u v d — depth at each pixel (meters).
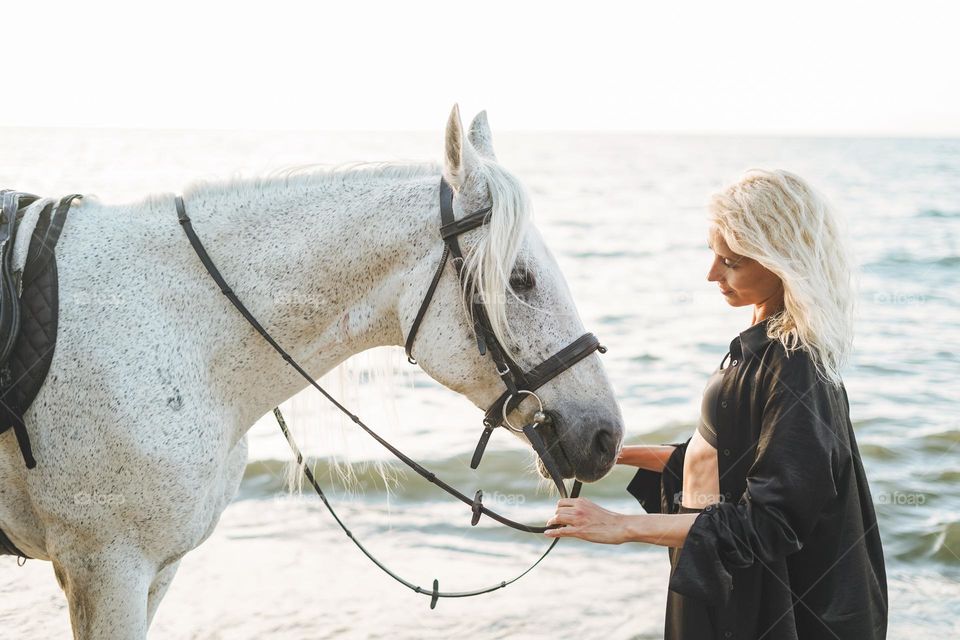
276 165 2.45
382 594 4.16
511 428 2.35
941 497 5.40
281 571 4.41
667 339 10.04
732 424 2.13
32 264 2.16
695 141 101.12
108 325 2.16
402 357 2.61
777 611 2.01
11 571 4.24
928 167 43.31
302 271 2.30
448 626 3.85
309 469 2.66
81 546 2.19
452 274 2.26
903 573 4.41
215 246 2.29
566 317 2.25
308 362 2.38
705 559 1.94
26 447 2.13
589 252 17.64
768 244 2.01
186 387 2.20
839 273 2.03
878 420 6.91
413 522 5.16
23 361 2.10
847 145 82.12
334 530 5.02
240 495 5.59
